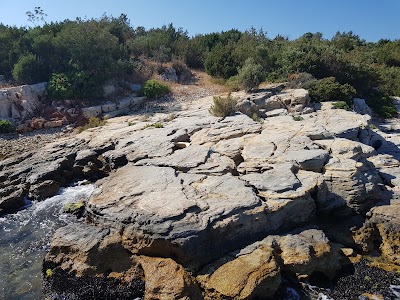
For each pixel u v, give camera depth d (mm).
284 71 31828
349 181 15180
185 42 41750
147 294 10672
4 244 14195
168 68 36125
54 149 21094
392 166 18031
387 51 46031
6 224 15625
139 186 14500
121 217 12453
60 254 12305
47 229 15195
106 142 20922
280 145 17609
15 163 20109
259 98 25922
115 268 11922
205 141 19312
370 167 16828
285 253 12227
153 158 17547
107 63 29875
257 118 23281
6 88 26469
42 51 30016
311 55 31609
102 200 13617
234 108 23938
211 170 15508
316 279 12250
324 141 18141
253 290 10734
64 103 27250
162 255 11805
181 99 30703
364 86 31938
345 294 11625
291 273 12000
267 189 14062
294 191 13914
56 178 18609
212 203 13023
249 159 16625
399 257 13242
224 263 11742
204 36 46312
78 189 18453
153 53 38281
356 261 13211
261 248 12234
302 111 25281
